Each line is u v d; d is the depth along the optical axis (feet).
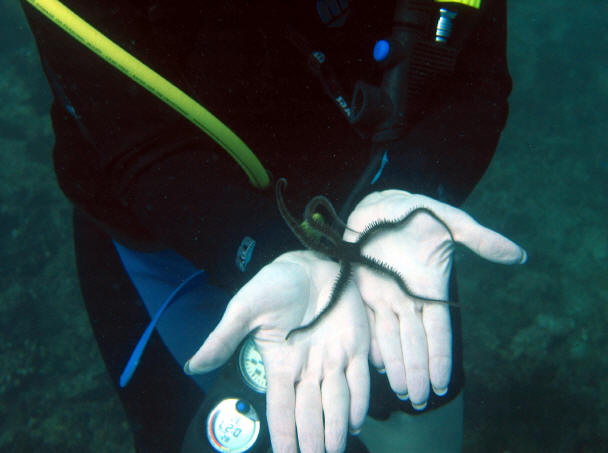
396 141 2.03
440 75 1.95
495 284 6.29
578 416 5.15
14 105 7.95
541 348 5.70
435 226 1.94
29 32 8.50
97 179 2.19
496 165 7.66
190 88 1.85
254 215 1.83
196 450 2.01
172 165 1.80
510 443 5.07
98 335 2.46
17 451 5.54
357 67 2.02
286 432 1.73
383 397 2.10
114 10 1.71
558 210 6.99
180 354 2.34
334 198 2.15
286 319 1.81
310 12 1.89
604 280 6.13
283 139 2.04
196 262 1.86
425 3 1.87
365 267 1.95
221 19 1.83
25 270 6.68
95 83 1.73
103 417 5.70
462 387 2.19
